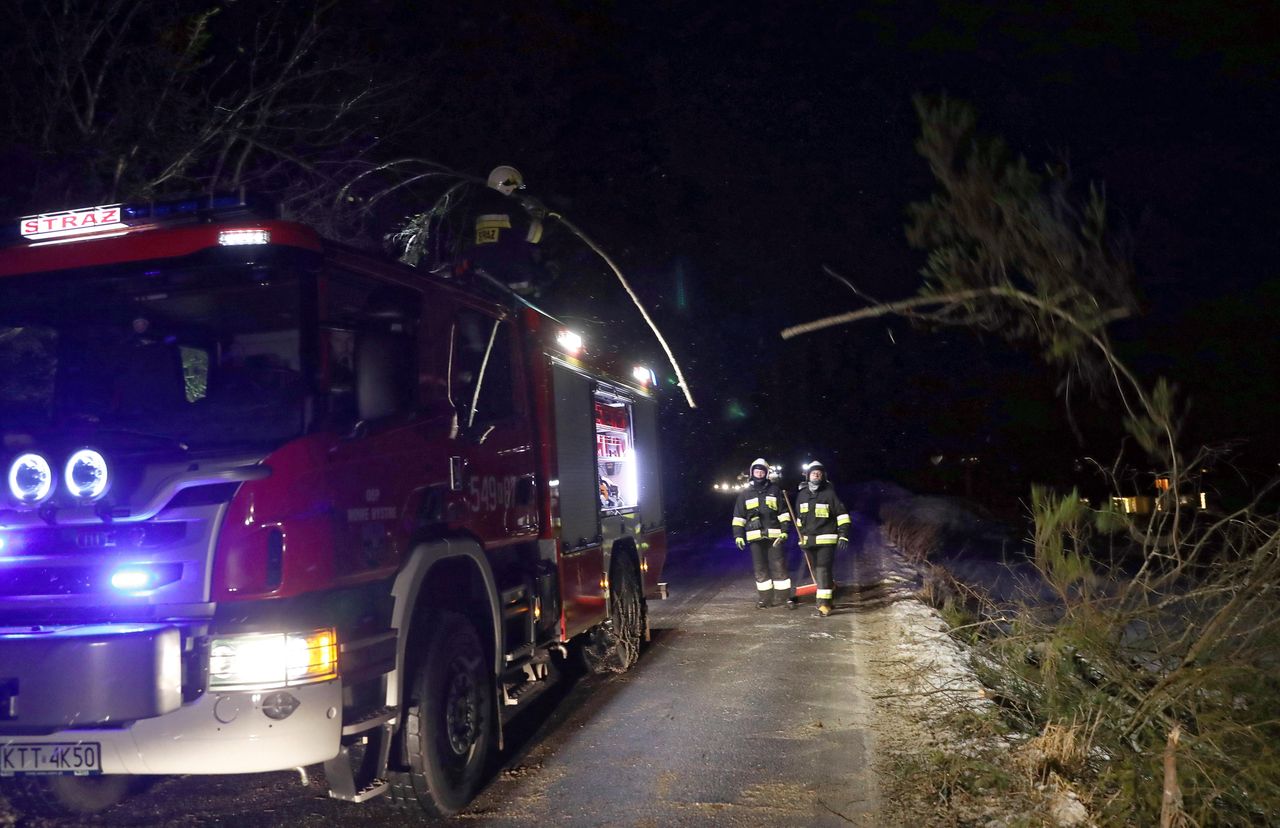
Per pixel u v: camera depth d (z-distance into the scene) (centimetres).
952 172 505
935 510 2595
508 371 634
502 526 598
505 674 578
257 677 397
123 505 409
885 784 515
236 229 430
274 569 404
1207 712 475
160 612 404
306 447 424
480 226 694
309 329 434
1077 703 546
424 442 509
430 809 485
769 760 567
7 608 416
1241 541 497
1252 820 443
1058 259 502
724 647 940
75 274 446
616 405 902
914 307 534
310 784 547
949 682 702
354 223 1245
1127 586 538
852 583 1427
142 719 390
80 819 500
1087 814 442
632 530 909
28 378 464
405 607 469
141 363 450
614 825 475
